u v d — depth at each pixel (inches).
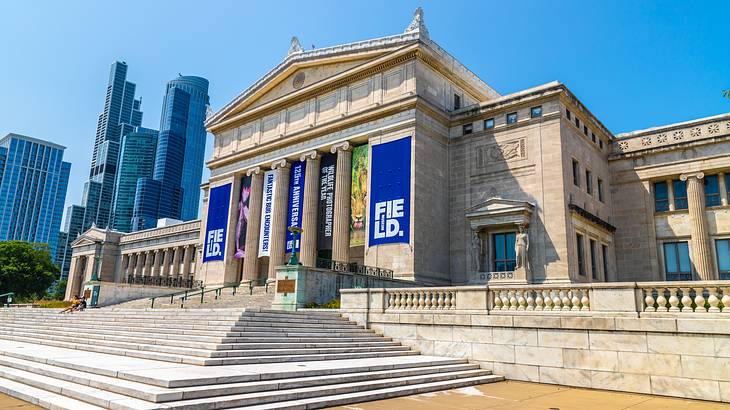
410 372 738.8
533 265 1494.8
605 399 662.5
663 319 705.0
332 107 1931.6
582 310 781.9
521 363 814.5
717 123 1609.3
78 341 963.3
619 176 1782.7
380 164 1705.2
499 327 845.8
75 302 1601.9
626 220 1740.9
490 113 1691.7
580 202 1560.0
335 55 1914.4
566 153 1540.4
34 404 531.8
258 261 2095.2
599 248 1630.2
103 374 603.5
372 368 720.3
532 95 1590.8
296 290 1159.6
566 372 770.8
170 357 716.0
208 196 2439.7
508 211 1519.4
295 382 601.6
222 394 533.0
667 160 1686.8
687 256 1615.4
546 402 634.2
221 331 821.9
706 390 661.3
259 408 520.1
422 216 1601.9
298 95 2038.6
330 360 797.9
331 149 1872.5
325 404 574.6
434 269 1609.3
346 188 1806.1
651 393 697.0
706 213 1589.6
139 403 474.0
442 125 1763.0
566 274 1423.5
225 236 2217.0
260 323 877.2
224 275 2154.3
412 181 1600.6
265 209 2069.4
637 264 1690.5
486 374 829.2
